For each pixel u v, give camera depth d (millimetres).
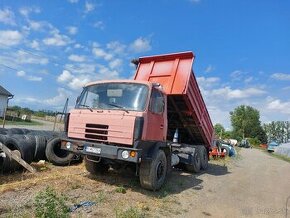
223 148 21781
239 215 6980
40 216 4863
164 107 8453
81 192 6926
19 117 41344
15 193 6250
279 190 10680
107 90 7859
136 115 7094
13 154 7961
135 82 7762
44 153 10172
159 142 7941
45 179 7617
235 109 110438
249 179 12445
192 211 6746
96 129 7312
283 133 135875
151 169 7574
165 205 6832
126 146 7012
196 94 11039
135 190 7766
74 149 7480
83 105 7934
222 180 11266
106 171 9438
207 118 12633
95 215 5586
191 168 11844
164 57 10586
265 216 7137
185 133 12750
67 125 7859
